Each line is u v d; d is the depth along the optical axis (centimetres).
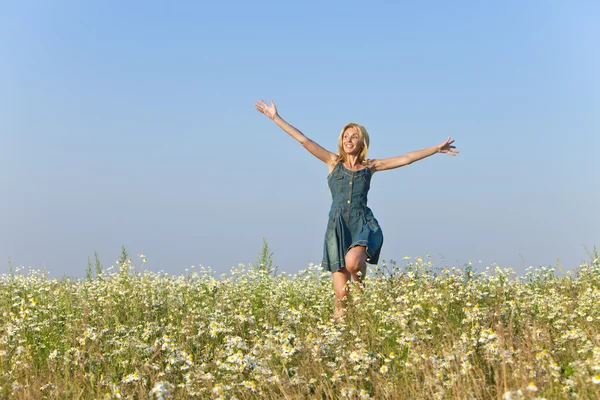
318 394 500
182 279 1046
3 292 988
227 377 534
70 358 617
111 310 819
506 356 507
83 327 688
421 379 533
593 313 711
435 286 846
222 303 851
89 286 1064
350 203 846
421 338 605
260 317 813
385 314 694
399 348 599
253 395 519
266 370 533
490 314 655
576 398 445
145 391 525
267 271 1094
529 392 424
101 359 605
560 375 500
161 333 719
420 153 867
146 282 989
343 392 491
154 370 579
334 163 877
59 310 862
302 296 983
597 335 576
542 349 539
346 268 838
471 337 577
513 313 695
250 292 994
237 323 739
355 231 841
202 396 526
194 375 544
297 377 520
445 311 706
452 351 534
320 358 558
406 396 494
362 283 824
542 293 924
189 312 801
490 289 839
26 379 551
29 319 726
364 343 620
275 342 617
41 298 970
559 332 662
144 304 830
